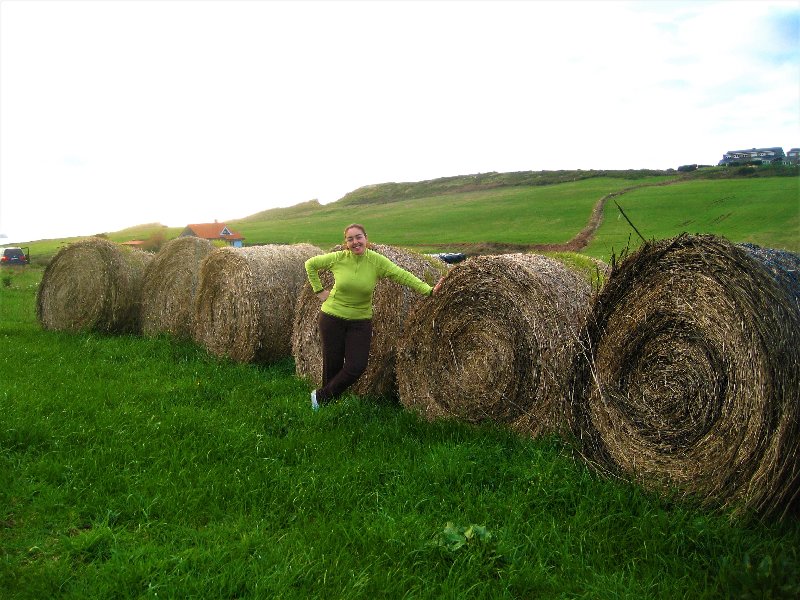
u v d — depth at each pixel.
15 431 5.13
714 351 4.10
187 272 9.83
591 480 4.49
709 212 47.59
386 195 129.12
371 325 6.49
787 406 3.64
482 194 97.69
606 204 60.00
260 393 6.99
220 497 4.33
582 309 5.21
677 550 3.66
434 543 3.68
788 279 3.90
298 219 101.25
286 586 3.28
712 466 4.05
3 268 32.66
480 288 5.89
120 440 5.20
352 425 5.77
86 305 10.61
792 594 3.06
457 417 6.03
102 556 3.65
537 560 3.60
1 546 3.66
